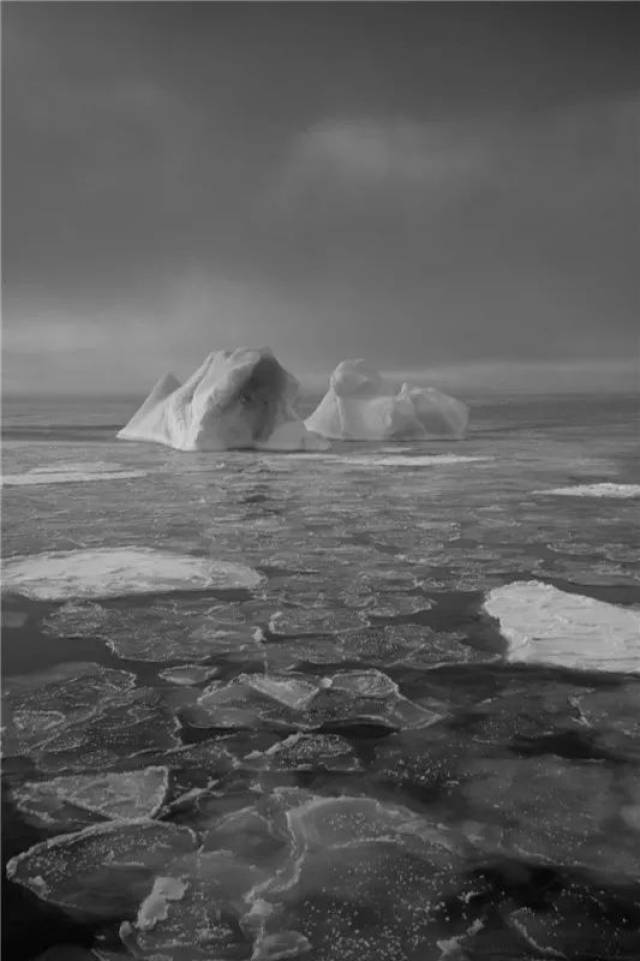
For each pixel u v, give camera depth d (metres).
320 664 3.12
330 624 3.57
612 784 2.22
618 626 3.46
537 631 3.41
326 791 2.20
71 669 3.07
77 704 2.76
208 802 2.15
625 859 1.90
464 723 2.60
